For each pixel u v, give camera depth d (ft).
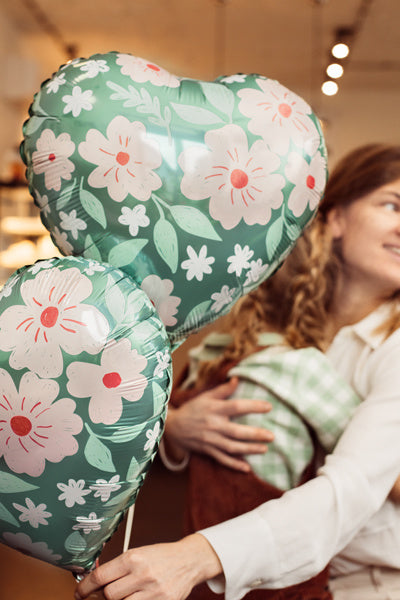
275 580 2.88
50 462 2.33
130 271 2.55
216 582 2.90
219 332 4.12
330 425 3.27
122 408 2.31
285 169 2.62
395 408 3.07
